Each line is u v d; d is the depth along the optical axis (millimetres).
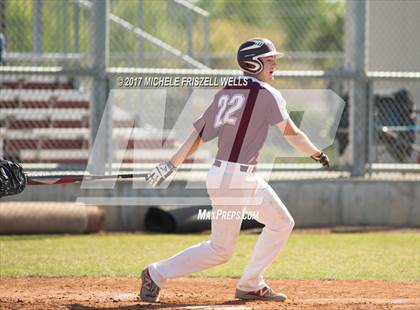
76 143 41094
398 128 39812
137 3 48531
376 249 30875
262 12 61375
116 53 46594
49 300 19734
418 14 46750
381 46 47969
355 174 37562
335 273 25875
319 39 68188
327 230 36031
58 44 44719
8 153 40625
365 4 37250
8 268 26422
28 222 33562
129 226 36000
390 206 37531
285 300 19938
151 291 19344
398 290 22516
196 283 23781
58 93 43031
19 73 34500
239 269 26656
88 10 44875
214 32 61156
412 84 44438
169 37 49125
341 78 37062
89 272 25734
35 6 42938
